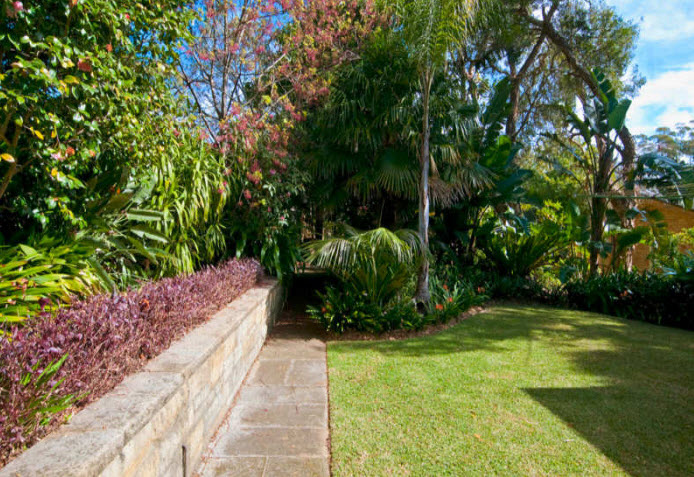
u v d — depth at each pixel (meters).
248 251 6.32
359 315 5.32
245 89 6.27
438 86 6.48
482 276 8.30
